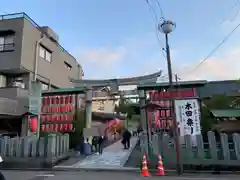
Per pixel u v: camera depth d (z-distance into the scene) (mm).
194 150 13438
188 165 13281
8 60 20266
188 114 15359
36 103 19000
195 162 13227
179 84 17016
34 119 18812
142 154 14172
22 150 15070
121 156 16906
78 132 19578
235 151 13062
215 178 11039
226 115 15977
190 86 17031
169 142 13844
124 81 19594
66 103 20172
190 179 10734
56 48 26125
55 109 20172
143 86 17906
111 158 16406
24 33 20797
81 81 20656
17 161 14766
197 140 13500
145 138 14391
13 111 19344
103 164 14695
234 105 17703
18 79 21312
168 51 13242
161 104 17156
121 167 13766
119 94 19672
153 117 17062
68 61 29219
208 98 17891
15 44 20500
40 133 19578
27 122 18906
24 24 20906
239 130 16078
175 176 11641
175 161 13445
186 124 15234
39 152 14789
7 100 19078
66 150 16828
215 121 16484
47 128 19953
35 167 14445
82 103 21000
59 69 26562
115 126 26250
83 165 14547
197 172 12719
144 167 11859
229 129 16141
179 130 15227
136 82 19312
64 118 19938
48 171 13344
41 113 20234
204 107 17031
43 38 23234
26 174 12289
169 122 16734
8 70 20562
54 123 20000
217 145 13539
